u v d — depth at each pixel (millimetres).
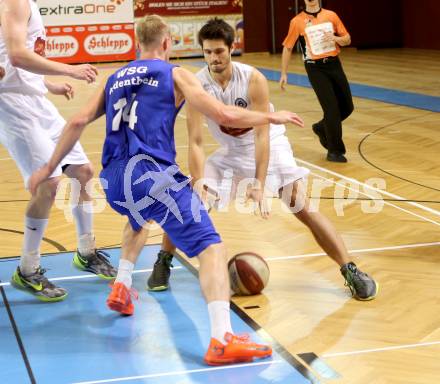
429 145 21047
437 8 48750
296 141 22297
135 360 8648
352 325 9539
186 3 47656
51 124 10609
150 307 10273
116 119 8867
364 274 10484
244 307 10188
